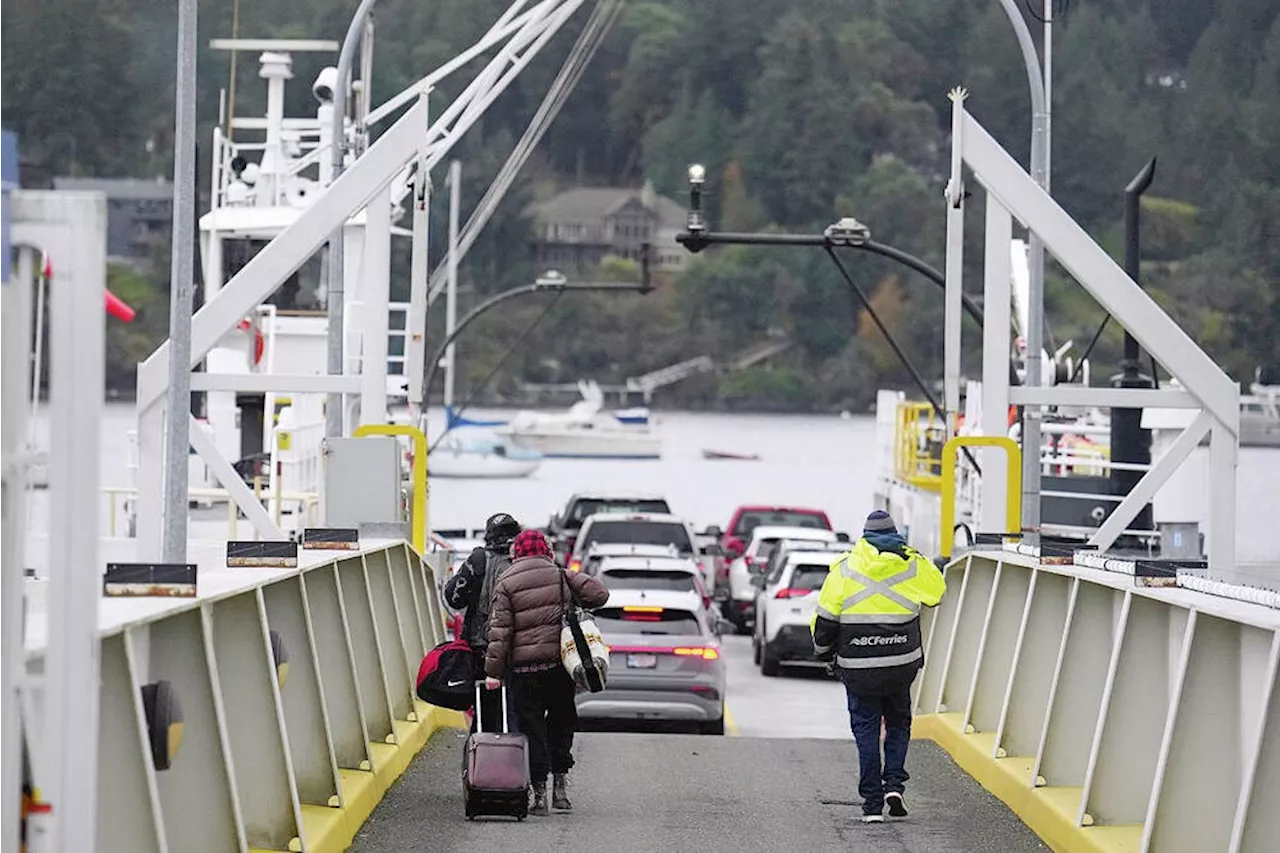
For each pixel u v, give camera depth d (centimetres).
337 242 6253
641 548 7238
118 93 18088
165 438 4959
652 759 4459
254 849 2733
